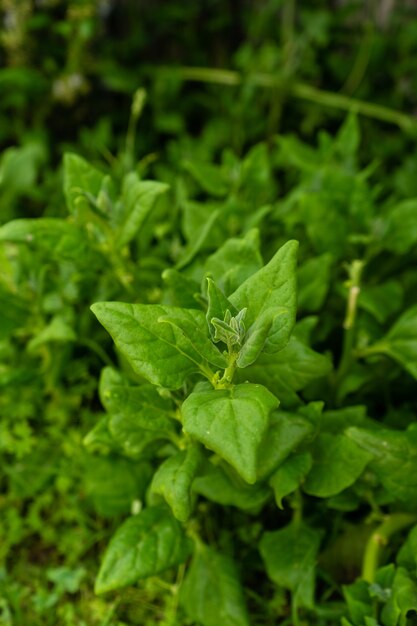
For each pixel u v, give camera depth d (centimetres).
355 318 74
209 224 67
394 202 90
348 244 74
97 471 67
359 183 75
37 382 77
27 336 79
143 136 114
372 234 74
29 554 74
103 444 63
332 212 73
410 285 80
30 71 105
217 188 82
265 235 80
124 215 67
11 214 93
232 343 53
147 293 73
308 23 109
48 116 116
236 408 51
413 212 74
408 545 59
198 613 64
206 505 71
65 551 73
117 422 61
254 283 54
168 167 107
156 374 53
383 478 60
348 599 60
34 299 74
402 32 112
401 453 59
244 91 108
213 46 123
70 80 108
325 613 63
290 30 111
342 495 63
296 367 59
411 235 73
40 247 66
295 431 59
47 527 74
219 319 54
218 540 71
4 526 75
